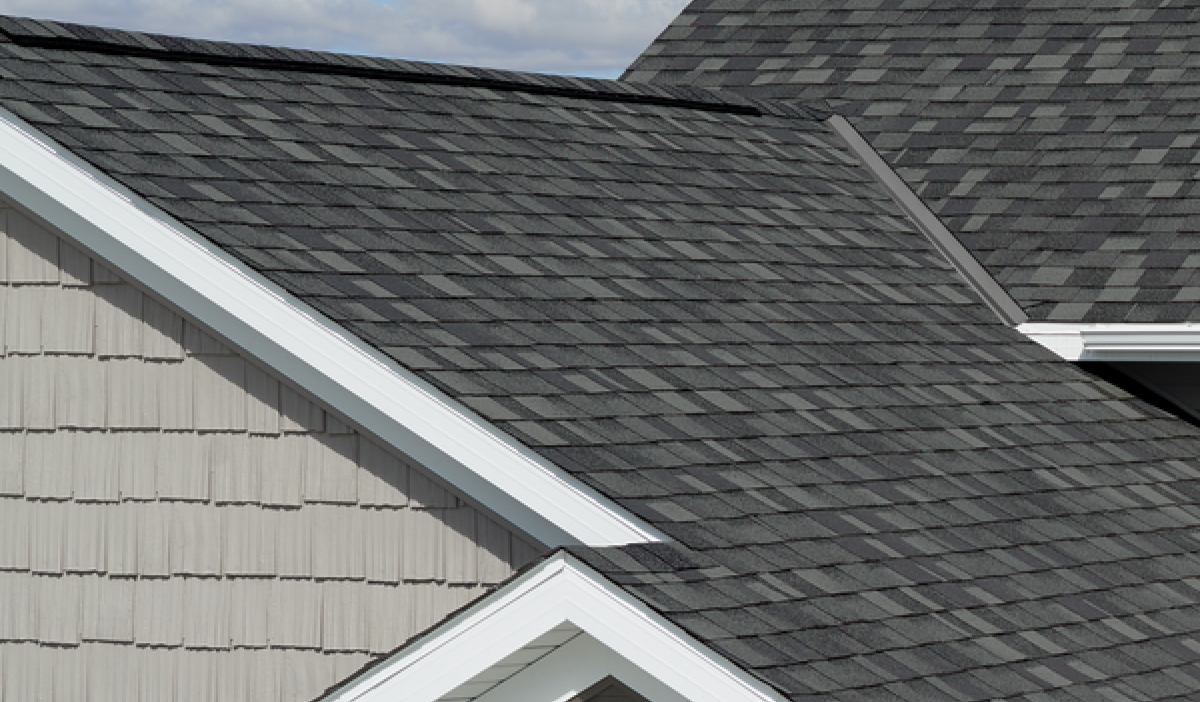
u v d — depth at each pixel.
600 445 10.21
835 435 11.98
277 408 11.60
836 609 9.54
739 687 8.61
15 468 12.18
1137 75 18.52
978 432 13.22
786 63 20.47
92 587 12.04
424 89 15.11
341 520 11.45
